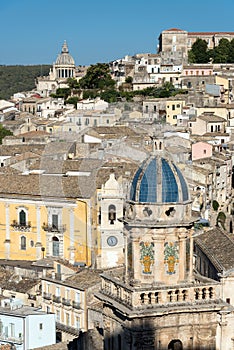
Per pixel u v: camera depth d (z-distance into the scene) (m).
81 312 159.75
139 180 61.69
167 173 61.53
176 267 62.03
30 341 154.12
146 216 61.47
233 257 138.00
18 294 176.00
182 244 61.81
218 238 152.00
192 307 61.34
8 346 149.75
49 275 170.62
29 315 154.50
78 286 160.38
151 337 61.00
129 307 61.06
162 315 60.97
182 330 61.97
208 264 142.75
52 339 156.38
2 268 192.12
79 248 171.38
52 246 187.38
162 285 61.69
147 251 61.62
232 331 64.62
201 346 62.34
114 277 64.94
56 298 165.88
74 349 108.50
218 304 62.41
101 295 64.69
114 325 64.12
